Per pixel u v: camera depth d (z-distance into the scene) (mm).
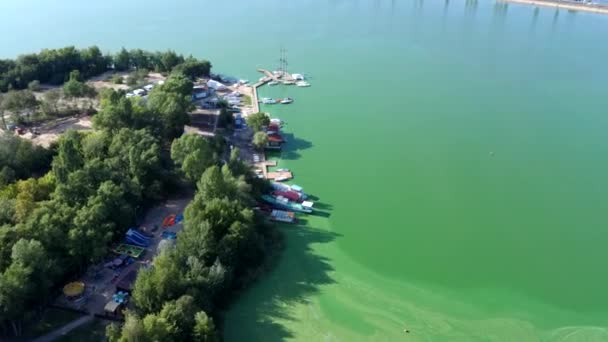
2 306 84250
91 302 98188
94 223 102438
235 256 106000
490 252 123062
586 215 137875
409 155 166375
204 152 133500
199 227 102875
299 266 115375
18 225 97062
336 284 110812
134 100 166125
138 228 120562
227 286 102125
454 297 109062
